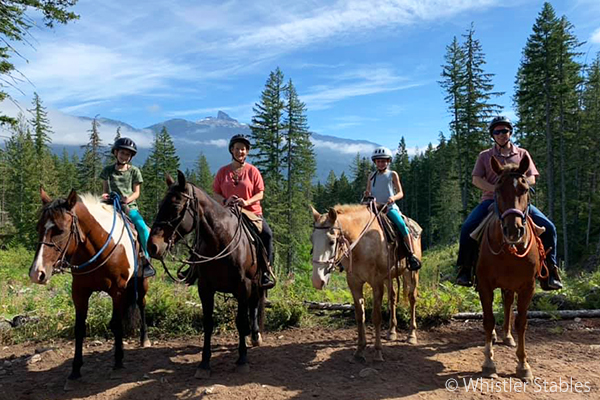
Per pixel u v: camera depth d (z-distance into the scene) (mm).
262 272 6113
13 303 9227
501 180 4695
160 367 5648
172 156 49812
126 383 5090
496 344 6254
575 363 5410
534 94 31797
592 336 6531
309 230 35719
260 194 6270
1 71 11906
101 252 5215
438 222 56500
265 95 36406
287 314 7559
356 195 75125
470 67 34688
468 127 35219
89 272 5219
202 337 7074
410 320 6777
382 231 5926
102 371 5562
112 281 5434
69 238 4801
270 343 6684
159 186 48906
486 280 5129
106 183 6453
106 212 5656
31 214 39000
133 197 6383
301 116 36562
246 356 5516
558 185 34562
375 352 5652
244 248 5516
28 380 5328
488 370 5043
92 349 6520
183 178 4812
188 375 5336
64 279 13242
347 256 5535
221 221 5258
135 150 6488
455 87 35562
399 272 6340
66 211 4805
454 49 36406
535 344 6238
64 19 11766
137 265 5910
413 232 6891
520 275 4867
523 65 32750
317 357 5922
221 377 5215
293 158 36562
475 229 5441
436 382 4906
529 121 34406
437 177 62281
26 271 19984
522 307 4957
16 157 43719
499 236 4852
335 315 8070
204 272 5285
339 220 5465
